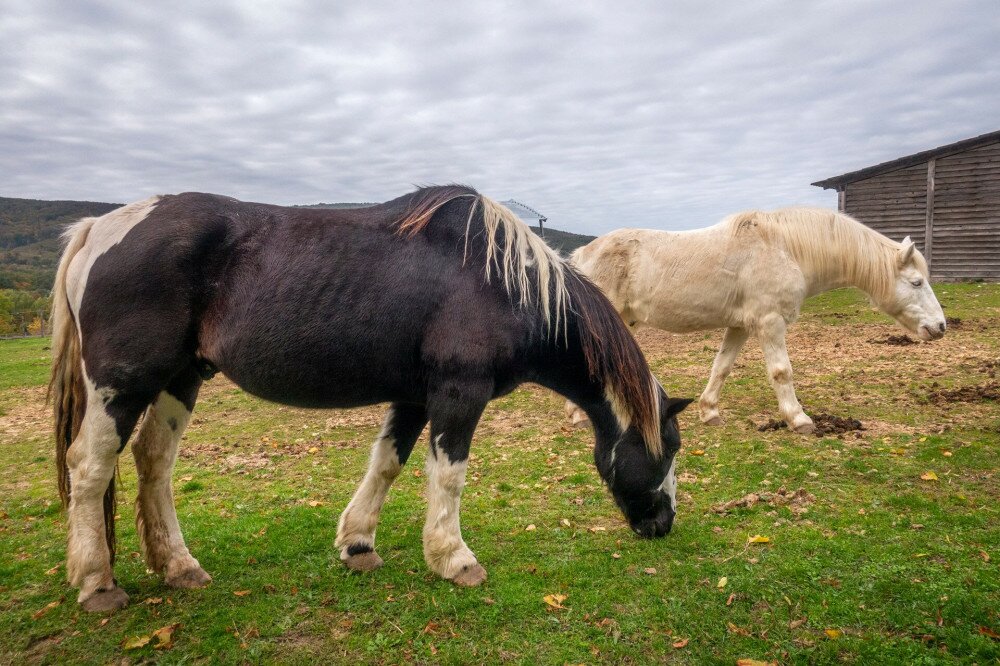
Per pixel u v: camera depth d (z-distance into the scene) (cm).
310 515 437
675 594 305
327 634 283
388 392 319
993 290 1528
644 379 337
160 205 307
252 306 289
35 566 373
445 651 266
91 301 290
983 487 418
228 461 604
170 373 300
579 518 414
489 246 311
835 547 340
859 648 250
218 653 270
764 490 442
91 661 268
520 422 693
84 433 301
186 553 342
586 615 289
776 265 571
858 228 595
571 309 334
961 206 1755
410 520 419
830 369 848
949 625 262
